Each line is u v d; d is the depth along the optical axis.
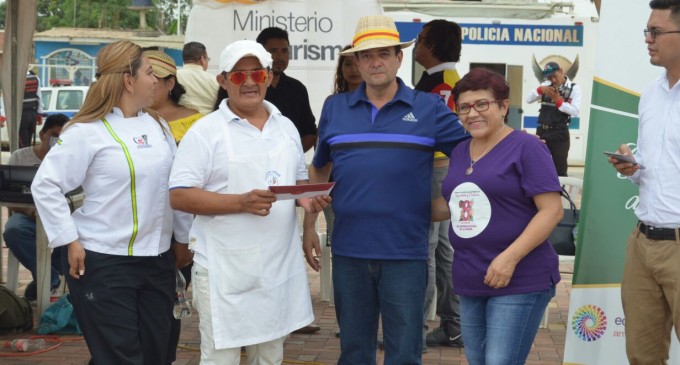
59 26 47.56
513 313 3.95
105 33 33.91
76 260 4.24
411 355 4.42
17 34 7.75
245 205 4.05
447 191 4.12
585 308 5.15
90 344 4.38
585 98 18.34
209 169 4.17
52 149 4.23
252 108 4.23
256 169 4.18
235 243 4.16
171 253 4.58
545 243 4.04
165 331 4.56
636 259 4.53
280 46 6.59
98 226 4.29
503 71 17.67
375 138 4.32
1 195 6.62
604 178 5.07
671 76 4.34
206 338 4.22
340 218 4.42
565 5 17.80
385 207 4.29
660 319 4.54
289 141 4.33
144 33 34.09
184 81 7.17
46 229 4.20
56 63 33.22
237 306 4.17
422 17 16.08
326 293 7.68
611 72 5.04
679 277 4.28
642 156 4.46
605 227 5.09
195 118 5.63
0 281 8.24
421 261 4.39
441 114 4.36
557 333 6.69
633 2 4.98
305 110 6.80
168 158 4.43
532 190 3.88
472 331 4.13
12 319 6.59
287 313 4.32
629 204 5.05
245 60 4.17
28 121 14.70
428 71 6.12
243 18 8.48
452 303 6.20
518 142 3.95
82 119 4.25
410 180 4.30
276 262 4.23
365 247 4.34
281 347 4.43
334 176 4.43
